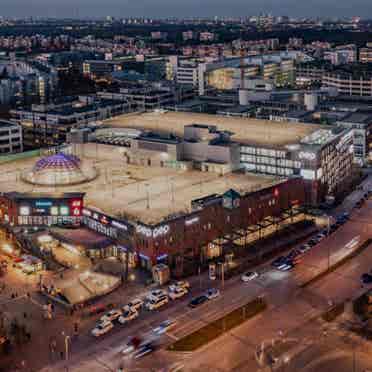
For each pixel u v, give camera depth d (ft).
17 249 613.93
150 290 531.09
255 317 483.92
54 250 607.37
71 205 631.97
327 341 448.65
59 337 459.32
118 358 432.25
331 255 599.57
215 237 616.39
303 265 577.84
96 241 588.09
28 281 546.67
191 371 415.23
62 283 534.37
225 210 620.49
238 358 429.38
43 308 500.74
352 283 539.29
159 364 424.46
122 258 591.78
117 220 586.45
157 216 604.08
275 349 439.63
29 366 422.82
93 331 461.37
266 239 643.45
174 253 579.89
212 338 454.40
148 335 460.55
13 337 454.81
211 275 552.82
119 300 514.68
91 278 542.16
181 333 462.19
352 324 470.80
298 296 517.14
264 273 561.02
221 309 496.64
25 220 639.76
